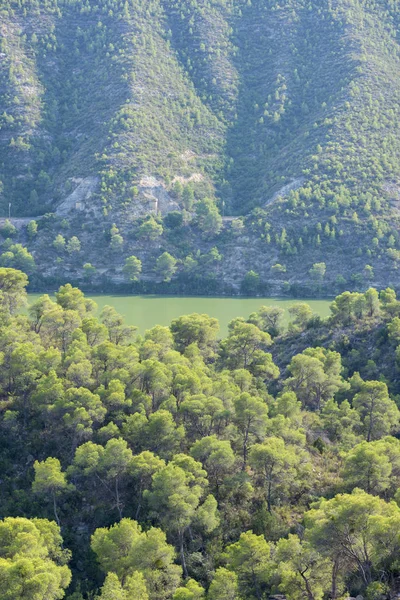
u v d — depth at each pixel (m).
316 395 147.38
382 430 126.50
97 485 106.88
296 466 109.88
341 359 168.12
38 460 111.50
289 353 178.25
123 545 86.81
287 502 104.94
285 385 148.38
